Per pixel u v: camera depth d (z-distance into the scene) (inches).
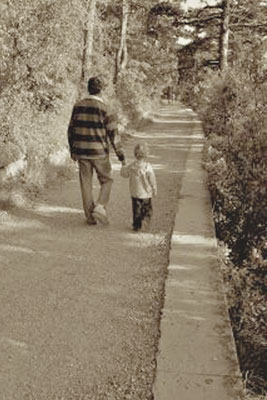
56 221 321.4
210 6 1171.9
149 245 281.7
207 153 521.3
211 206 342.6
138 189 299.7
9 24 430.6
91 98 305.3
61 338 185.9
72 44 498.6
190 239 278.1
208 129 750.5
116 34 1342.3
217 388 151.9
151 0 1314.0
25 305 208.7
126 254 267.7
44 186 402.3
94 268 248.5
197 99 1379.2
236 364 164.2
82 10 496.4
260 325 209.3
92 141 305.7
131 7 1401.3
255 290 238.8
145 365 170.7
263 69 581.0
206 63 1270.9
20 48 443.5
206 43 1302.9
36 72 467.5
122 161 308.8
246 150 308.0
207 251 262.2
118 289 226.1
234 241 308.7
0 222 312.3
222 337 180.1
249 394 160.2
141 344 182.9
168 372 159.2
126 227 312.7
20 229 303.0
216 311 198.8
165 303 204.5
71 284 229.8
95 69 966.4
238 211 318.3
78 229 307.3
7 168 377.7
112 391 158.2
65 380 163.3
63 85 556.7
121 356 175.9
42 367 169.3
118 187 419.5
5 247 273.4
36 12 446.3
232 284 237.3
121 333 190.1
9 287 224.5
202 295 212.1
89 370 168.4
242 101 518.6
